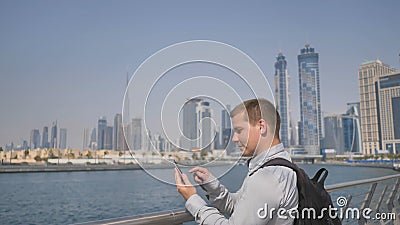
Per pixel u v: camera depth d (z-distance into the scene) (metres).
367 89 148.75
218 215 1.48
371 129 143.12
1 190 58.16
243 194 1.48
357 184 3.21
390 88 141.25
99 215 39.44
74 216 39.88
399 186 4.19
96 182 66.50
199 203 1.50
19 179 68.62
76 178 72.50
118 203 44.84
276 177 1.45
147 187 57.69
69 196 53.16
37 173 71.56
